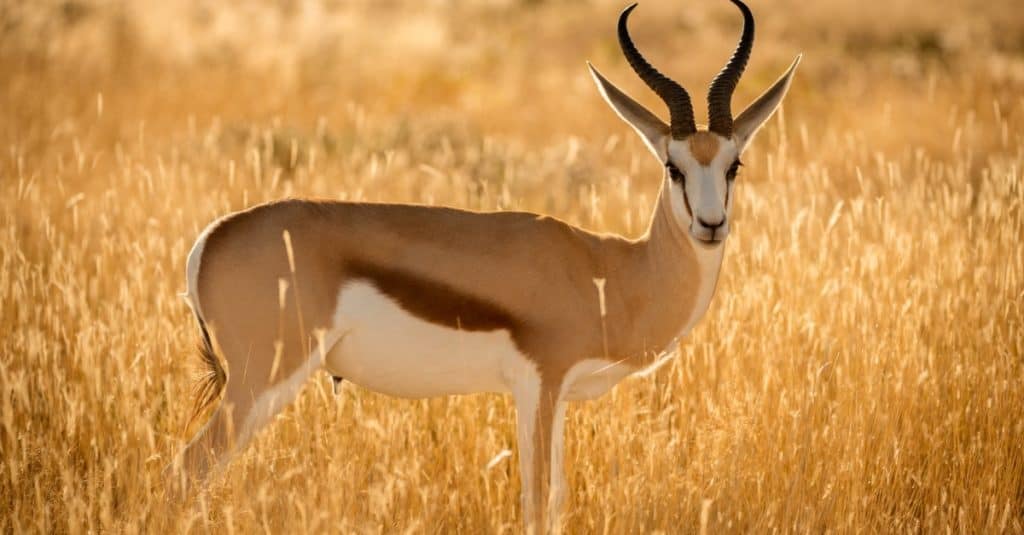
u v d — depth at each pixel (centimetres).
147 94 4588
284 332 1650
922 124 4275
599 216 2295
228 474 1634
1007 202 2483
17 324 2127
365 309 1683
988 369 2023
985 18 8725
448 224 1730
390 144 3941
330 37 6769
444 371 1741
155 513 1533
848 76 6288
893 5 8812
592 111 5134
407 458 1769
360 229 1686
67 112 4084
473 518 1778
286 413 1881
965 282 2217
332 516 1509
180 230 2416
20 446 1802
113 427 1803
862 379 1969
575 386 1812
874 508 1812
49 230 2238
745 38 1770
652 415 2058
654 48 7462
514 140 4384
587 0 10156
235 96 4866
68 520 1529
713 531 1664
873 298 2097
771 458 1800
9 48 4884
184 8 7400
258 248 1655
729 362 1992
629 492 1612
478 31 8325
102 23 5862
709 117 1744
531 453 1727
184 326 2095
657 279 1791
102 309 2144
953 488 1880
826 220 2850
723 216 1664
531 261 1719
